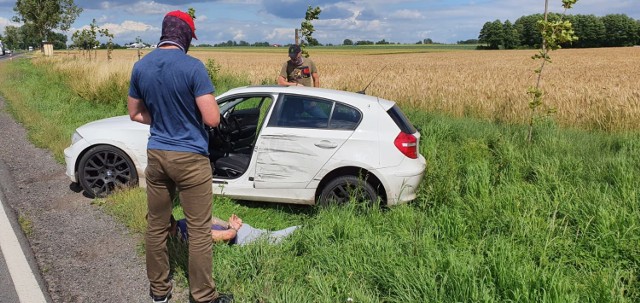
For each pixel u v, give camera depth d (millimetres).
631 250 3662
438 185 4969
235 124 5441
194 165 2877
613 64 36250
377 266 3428
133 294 3295
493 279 3084
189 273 3021
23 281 3396
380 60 45969
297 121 4871
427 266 3328
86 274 3551
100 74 13680
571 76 21656
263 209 5066
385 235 4020
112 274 3561
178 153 2830
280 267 3502
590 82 17234
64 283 3406
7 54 79812
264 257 3553
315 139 4770
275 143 4840
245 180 4957
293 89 5004
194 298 3041
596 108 10461
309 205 5055
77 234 4301
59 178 6137
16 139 8469
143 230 4281
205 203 2975
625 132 9258
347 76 18281
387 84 14766
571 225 4340
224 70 19609
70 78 16344
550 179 5484
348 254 3559
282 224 4719
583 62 40094
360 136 4762
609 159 6273
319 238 3910
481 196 4910
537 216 4395
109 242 4133
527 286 2947
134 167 5379
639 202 4508
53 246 4027
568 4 7824
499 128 9547
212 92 2830
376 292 3174
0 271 3551
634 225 3930
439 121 8938
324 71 23328
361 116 4828
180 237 3807
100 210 4949
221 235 3861
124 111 11375
